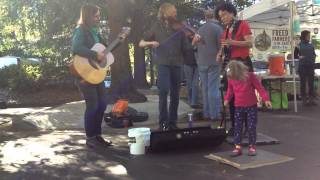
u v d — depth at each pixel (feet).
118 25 30.42
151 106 26.71
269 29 30.22
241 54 18.38
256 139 18.79
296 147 18.47
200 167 16.12
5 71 51.75
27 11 47.67
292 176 14.84
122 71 29.48
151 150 18.11
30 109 40.29
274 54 29.84
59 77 51.03
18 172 16.19
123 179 15.06
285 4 29.22
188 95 29.63
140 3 39.83
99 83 18.81
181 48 20.31
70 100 45.88
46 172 16.08
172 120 20.48
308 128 22.12
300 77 30.09
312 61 29.94
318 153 17.49
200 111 25.43
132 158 17.53
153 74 57.31
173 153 18.11
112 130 22.94
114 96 29.07
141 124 24.02
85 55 18.26
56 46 49.80
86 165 16.76
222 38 18.94
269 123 23.62
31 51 60.64
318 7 32.04
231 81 17.08
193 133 18.13
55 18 44.83
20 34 57.11
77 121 24.56
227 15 18.60
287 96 30.07
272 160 16.40
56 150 19.07
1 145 20.39
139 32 41.32
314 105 30.14
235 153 16.94
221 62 20.12
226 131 19.51
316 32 34.88
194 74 27.61
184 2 43.70
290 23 28.71
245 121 17.46
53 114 25.43
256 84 16.72
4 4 48.24
